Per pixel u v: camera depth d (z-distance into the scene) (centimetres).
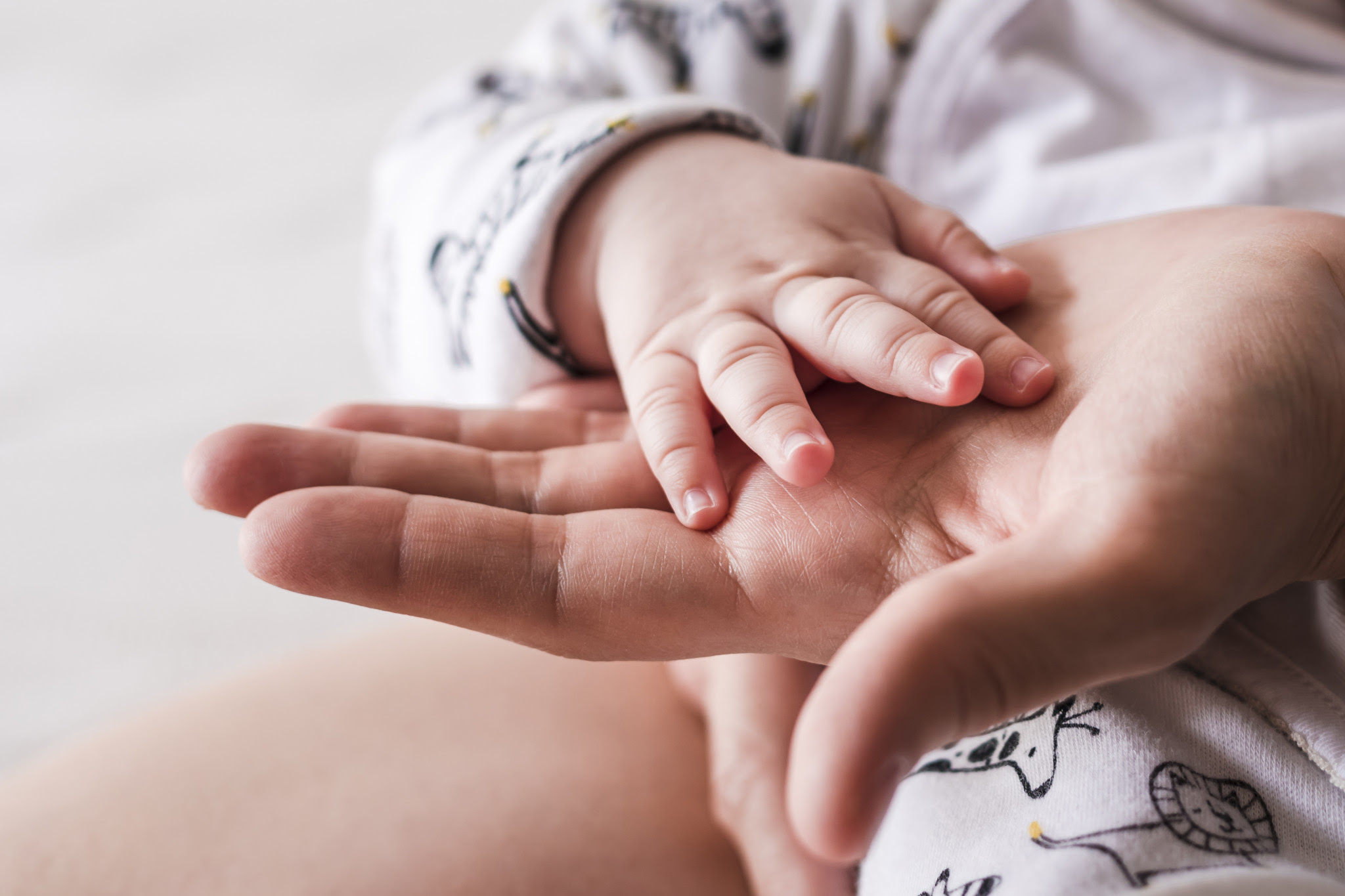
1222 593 28
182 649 53
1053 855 31
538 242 41
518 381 43
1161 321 31
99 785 38
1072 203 44
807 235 37
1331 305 31
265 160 92
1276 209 35
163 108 100
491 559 33
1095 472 29
